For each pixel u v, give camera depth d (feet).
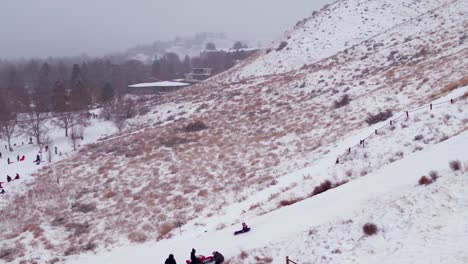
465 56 131.23
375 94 136.05
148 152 144.15
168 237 77.87
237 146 136.67
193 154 135.33
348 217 46.93
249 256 47.91
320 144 109.60
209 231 72.02
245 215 74.79
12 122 219.82
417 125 83.76
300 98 179.93
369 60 193.36
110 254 77.36
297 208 61.00
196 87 299.38
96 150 159.22
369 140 88.89
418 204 43.11
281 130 142.92
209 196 97.25
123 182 117.70
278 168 102.58
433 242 36.17
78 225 92.73
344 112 133.59
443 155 56.18
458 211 39.09
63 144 189.88
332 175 77.61
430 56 160.56
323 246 43.68
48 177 129.39
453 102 87.10
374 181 57.72
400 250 37.22
